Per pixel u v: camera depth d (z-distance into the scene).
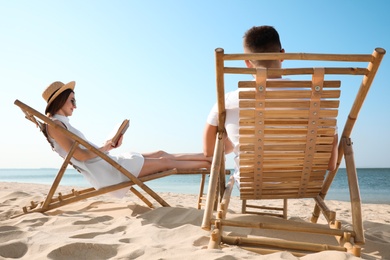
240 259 1.61
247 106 1.94
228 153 2.73
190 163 3.52
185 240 2.17
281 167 2.19
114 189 3.26
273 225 1.89
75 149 3.16
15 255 1.91
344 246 1.79
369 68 1.78
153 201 5.92
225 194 2.35
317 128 2.00
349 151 2.06
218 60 1.78
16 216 3.16
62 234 2.37
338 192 19.62
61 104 3.29
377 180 37.09
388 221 4.69
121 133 3.26
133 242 2.21
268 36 2.16
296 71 1.83
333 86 1.88
